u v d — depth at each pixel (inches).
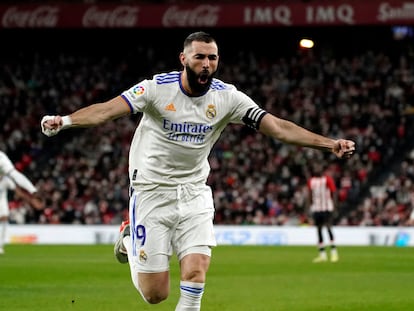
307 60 3722.9
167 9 3358.8
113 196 3016.7
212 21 3324.3
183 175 647.1
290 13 3275.1
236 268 1585.9
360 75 3597.4
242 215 2908.5
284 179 3068.4
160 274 650.8
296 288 1180.5
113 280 1306.6
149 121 642.8
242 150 3240.7
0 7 3417.8
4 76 3769.7
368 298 1043.9
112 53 3929.6
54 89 3703.3
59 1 3420.3
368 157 3149.6
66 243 2687.0
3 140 3452.3
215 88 636.7
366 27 3752.5
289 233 2664.9
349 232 2650.1
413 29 3725.4
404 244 2613.2
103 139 3341.5
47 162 3307.1
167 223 645.9
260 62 3769.7
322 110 3462.1
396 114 3376.0
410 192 2891.2
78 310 913.5
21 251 2162.9
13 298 1034.1
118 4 3393.2
